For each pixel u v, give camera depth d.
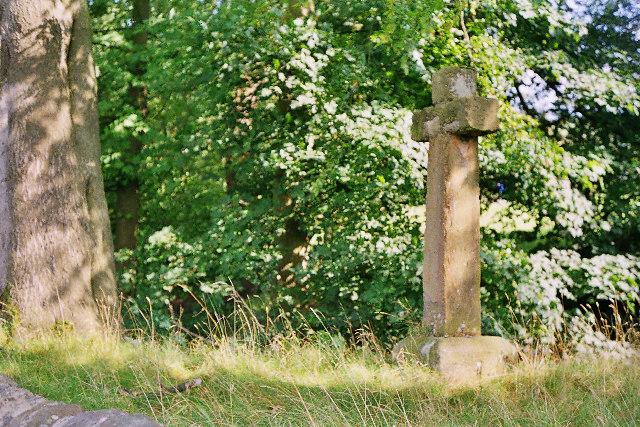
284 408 4.43
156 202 11.69
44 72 7.25
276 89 8.72
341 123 8.66
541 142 8.91
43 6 7.25
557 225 9.77
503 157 8.67
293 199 9.70
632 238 9.84
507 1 9.29
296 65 8.46
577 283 8.52
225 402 4.59
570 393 4.67
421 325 5.82
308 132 9.06
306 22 8.88
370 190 8.71
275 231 9.55
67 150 7.34
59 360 5.63
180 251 9.51
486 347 5.32
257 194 9.91
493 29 9.48
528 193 9.36
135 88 11.23
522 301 7.95
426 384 4.84
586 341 7.60
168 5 10.56
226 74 9.02
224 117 9.31
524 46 9.86
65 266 7.09
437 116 5.66
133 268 10.09
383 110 8.70
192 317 9.74
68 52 7.65
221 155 9.38
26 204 7.03
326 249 8.98
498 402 4.44
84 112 7.68
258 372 5.31
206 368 5.40
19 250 6.96
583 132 9.98
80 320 7.04
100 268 7.50
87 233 7.38
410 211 9.56
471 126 5.40
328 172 8.74
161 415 4.31
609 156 9.42
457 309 5.50
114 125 10.63
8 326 6.77
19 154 7.07
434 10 8.20
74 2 7.69
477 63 9.00
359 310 8.92
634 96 9.25
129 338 6.80
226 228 9.52
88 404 4.49
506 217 9.97
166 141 10.68
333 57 8.91
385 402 4.62
